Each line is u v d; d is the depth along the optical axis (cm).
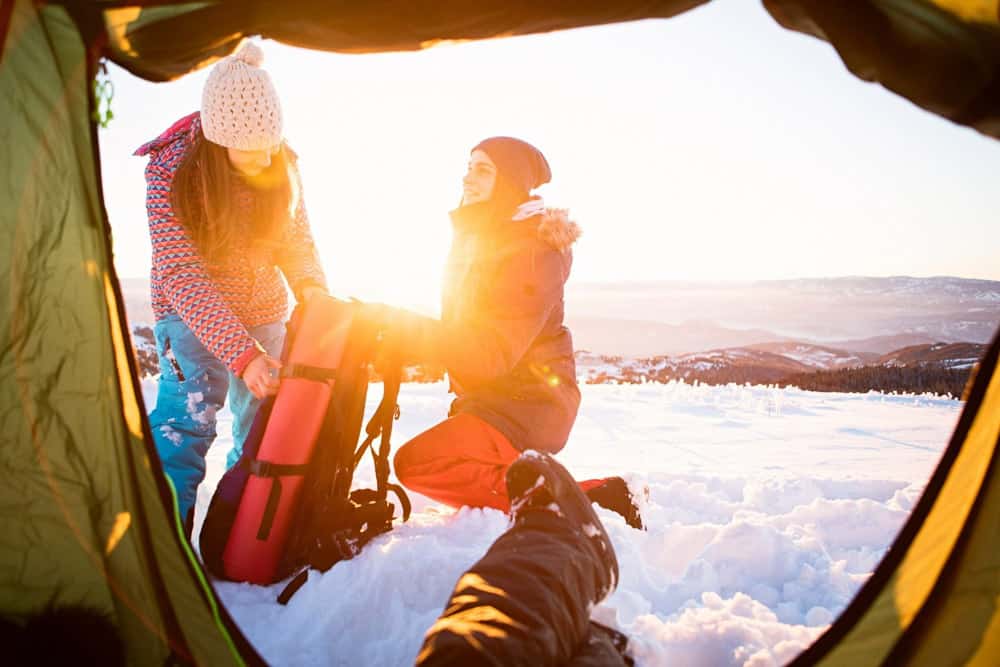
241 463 263
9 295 187
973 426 178
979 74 159
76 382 188
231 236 285
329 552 257
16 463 189
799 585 262
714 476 393
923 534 184
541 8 173
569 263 303
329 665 207
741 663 204
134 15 175
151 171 279
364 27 180
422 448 300
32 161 182
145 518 189
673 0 170
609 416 646
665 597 252
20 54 178
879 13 162
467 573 181
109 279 183
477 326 289
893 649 178
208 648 187
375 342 279
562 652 163
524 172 302
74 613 184
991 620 164
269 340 318
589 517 209
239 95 257
